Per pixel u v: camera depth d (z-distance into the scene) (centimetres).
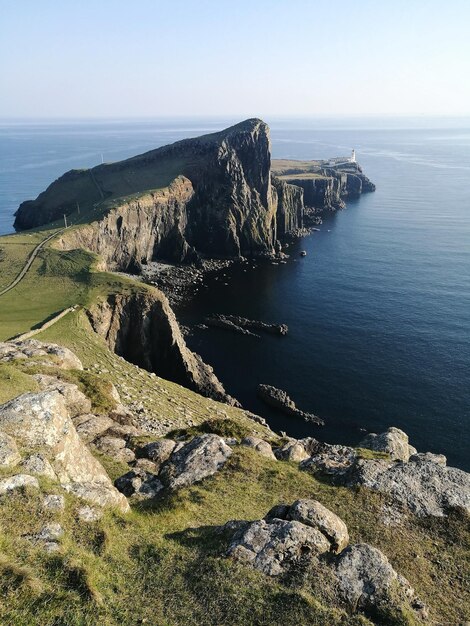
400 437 3794
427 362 8881
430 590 1877
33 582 1470
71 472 2139
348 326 10562
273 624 1511
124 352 8550
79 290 8538
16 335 6178
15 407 2172
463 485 2594
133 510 2267
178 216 16588
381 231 19300
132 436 3212
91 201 18188
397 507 2414
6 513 1712
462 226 19388
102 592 1566
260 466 2823
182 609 1557
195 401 5931
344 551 1847
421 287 12750
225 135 19225
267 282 13738
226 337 10212
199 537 1972
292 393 8081
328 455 3119
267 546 1825
